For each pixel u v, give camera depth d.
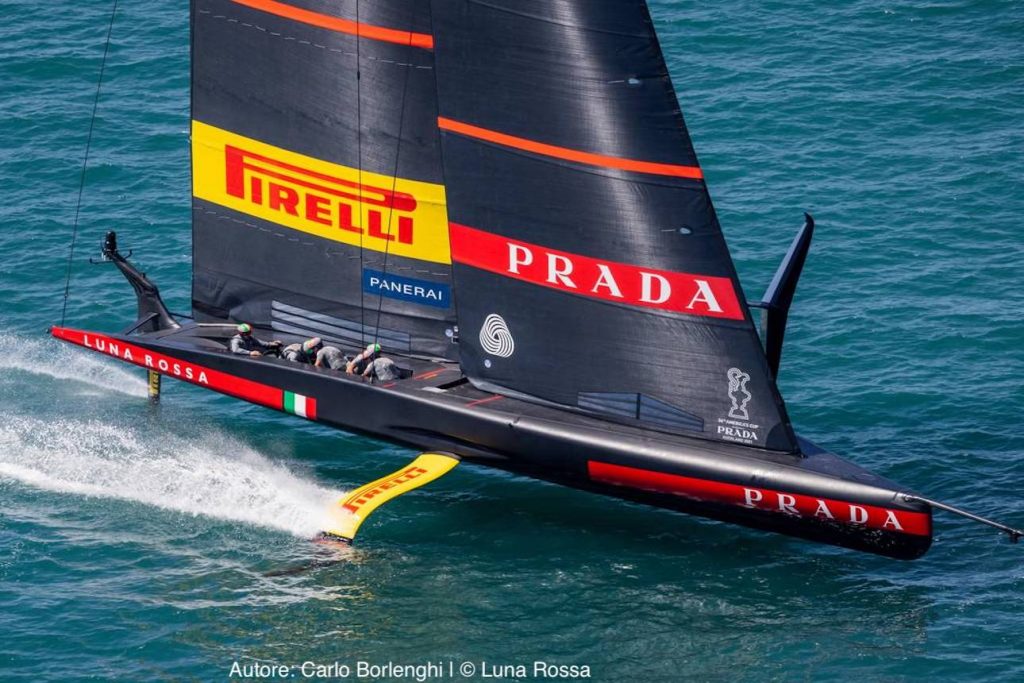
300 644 85.25
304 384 100.94
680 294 90.31
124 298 129.38
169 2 188.12
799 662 83.81
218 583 90.69
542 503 101.31
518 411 96.00
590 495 102.31
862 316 126.25
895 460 105.19
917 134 158.00
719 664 83.88
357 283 104.56
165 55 174.62
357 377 100.25
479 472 105.88
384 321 104.69
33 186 147.88
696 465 90.88
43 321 126.00
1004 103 163.12
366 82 99.50
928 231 140.00
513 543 96.06
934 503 86.88
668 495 93.06
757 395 90.62
